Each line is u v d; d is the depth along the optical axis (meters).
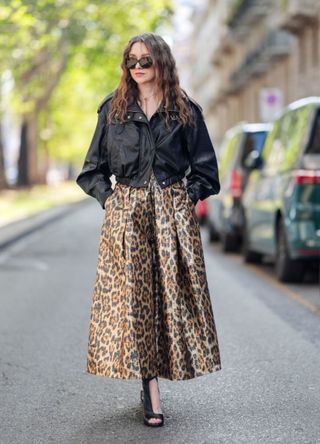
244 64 62.00
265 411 6.26
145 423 5.92
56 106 68.19
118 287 5.85
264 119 29.17
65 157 96.25
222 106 83.50
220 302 11.46
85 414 6.28
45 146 72.44
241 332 9.32
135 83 5.94
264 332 9.31
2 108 44.00
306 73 44.94
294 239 12.30
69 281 14.34
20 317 10.72
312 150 12.42
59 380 7.36
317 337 9.00
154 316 5.87
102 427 5.93
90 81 59.47
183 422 6.00
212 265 15.85
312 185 12.27
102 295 5.89
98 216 35.91
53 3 35.09
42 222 29.44
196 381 7.19
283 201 12.68
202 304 5.86
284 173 12.94
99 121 6.04
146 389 5.94
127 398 6.71
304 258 12.63
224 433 5.72
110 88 53.91
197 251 5.92
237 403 6.49
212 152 6.05
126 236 5.82
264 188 14.13
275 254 13.40
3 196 48.62
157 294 5.89
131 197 5.89
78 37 40.03
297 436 5.64
